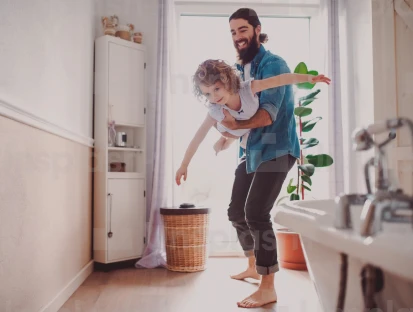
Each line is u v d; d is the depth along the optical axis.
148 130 2.22
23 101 1.24
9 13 1.14
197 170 2.12
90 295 1.65
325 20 2.05
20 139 1.22
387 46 1.42
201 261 2.04
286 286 1.61
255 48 1.66
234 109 1.68
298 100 2.14
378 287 0.67
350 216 0.76
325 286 0.89
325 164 1.99
